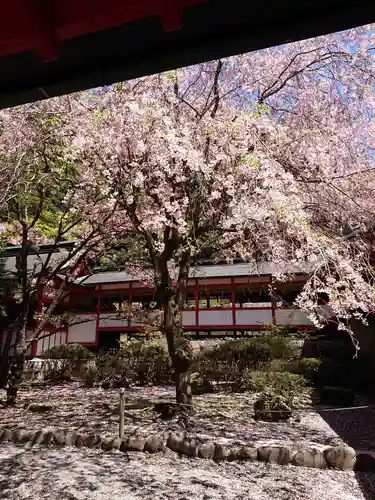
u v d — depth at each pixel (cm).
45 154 931
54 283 1711
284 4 95
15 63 115
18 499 426
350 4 93
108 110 768
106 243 1228
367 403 997
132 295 1941
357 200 814
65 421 780
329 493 448
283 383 926
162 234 914
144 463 541
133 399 1030
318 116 817
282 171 709
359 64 732
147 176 798
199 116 790
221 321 1634
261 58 805
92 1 88
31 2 86
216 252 973
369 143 807
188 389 809
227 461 550
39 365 1498
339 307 700
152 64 114
